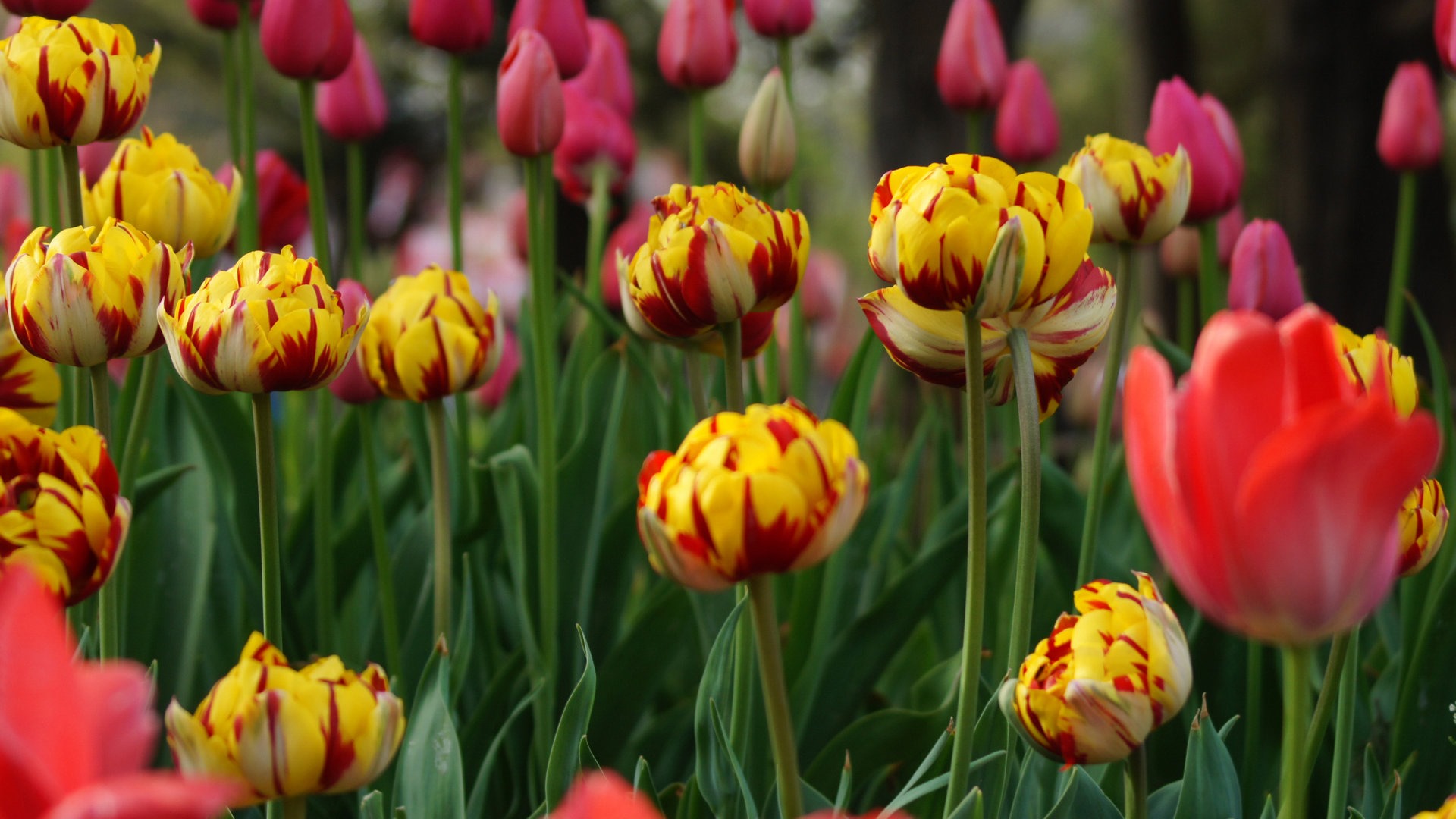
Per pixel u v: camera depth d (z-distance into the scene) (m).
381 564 2.60
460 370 2.50
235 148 2.85
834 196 21.67
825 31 10.60
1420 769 2.52
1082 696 2.25
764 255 2.35
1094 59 16.89
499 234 9.83
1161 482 2.12
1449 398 2.64
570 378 2.83
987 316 2.27
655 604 2.58
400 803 2.41
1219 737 2.37
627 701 2.60
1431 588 2.57
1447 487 2.64
